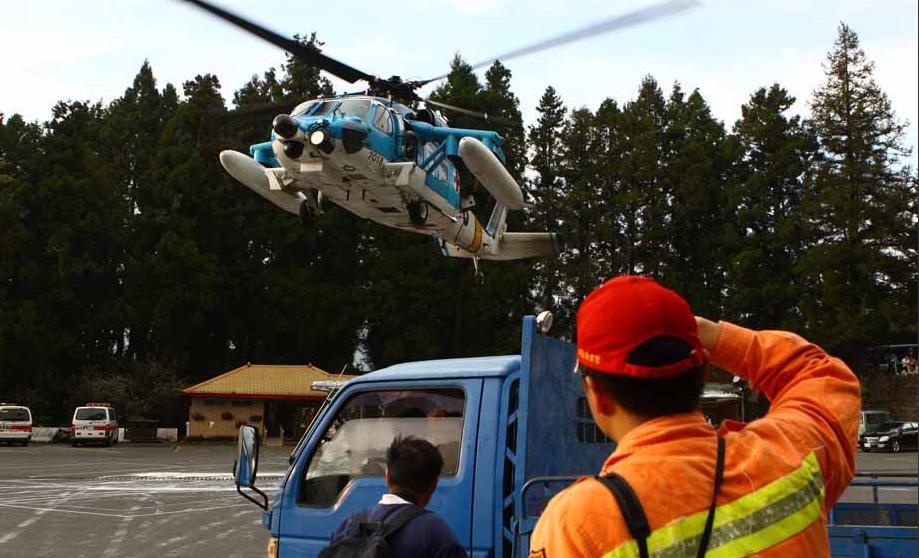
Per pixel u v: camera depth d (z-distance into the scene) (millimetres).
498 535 3977
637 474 1568
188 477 24375
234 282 59312
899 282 53969
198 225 60062
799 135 66625
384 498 3406
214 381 50281
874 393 52438
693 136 67562
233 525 14828
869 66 58469
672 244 65188
